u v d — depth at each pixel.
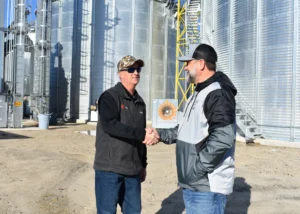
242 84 17.06
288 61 15.29
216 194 3.00
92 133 20.98
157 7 30.64
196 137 3.05
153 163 10.70
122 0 29.52
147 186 7.72
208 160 2.86
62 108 31.03
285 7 15.35
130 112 3.75
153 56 30.30
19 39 21.73
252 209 6.23
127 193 3.85
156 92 30.30
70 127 24.59
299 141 15.02
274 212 6.09
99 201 3.71
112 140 3.68
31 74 25.67
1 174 8.56
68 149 13.50
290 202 6.71
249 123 16.47
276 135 15.66
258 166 10.43
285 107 15.39
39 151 12.48
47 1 24.70
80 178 8.44
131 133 3.54
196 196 3.04
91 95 30.23
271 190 7.61
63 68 31.28
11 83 21.75
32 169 9.23
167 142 3.78
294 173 9.50
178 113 21.89
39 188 7.42
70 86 30.84
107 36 29.69
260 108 16.20
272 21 15.78
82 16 30.61
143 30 29.91
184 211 6.01
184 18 31.36
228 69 17.94
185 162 3.12
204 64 3.14
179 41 30.36
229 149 2.97
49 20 24.86
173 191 7.32
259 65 16.25
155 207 6.23
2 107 21.45
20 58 21.78
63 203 6.43
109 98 3.65
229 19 17.94
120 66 3.80
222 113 2.83
